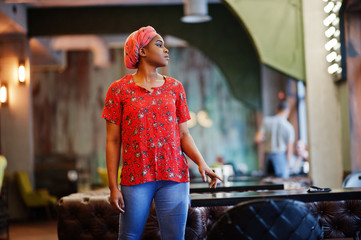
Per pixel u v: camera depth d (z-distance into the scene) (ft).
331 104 21.61
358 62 20.49
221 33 36.29
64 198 14.21
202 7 29.14
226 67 36.63
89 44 45.88
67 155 55.36
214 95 55.57
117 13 35.40
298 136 39.24
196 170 48.91
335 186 21.50
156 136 7.87
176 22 35.53
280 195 9.71
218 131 55.36
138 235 7.94
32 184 35.04
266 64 21.71
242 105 55.36
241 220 6.95
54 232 26.55
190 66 55.77
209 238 7.23
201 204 9.75
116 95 8.11
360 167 20.45
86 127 55.77
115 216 13.89
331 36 21.13
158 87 8.16
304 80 21.66
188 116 8.36
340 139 21.56
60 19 35.19
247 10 21.74
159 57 8.14
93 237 13.91
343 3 20.03
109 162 8.05
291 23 21.72
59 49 45.34
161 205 7.85
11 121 34.47
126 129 7.97
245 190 13.83
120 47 55.88
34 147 55.72
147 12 35.40
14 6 32.14
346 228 10.57
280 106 27.12
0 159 22.48
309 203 10.54
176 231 7.85
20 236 25.16
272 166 26.89
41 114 55.93
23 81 34.42
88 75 56.08
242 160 55.06
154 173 7.80
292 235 7.04
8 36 34.68
